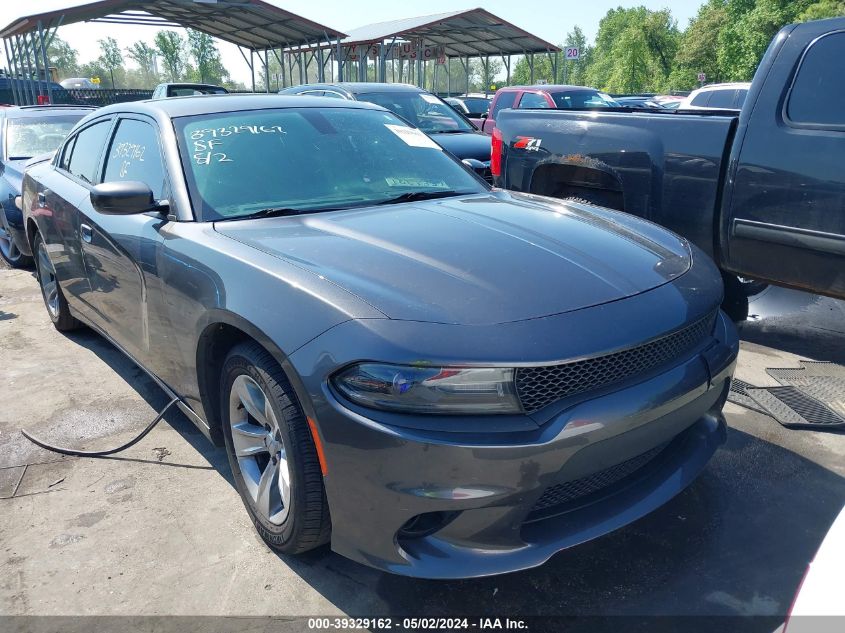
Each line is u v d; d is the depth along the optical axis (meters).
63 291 4.61
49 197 4.37
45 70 22.77
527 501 1.99
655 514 2.75
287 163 3.20
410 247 2.44
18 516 2.85
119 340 3.77
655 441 2.20
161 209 2.98
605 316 2.12
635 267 2.44
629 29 77.62
